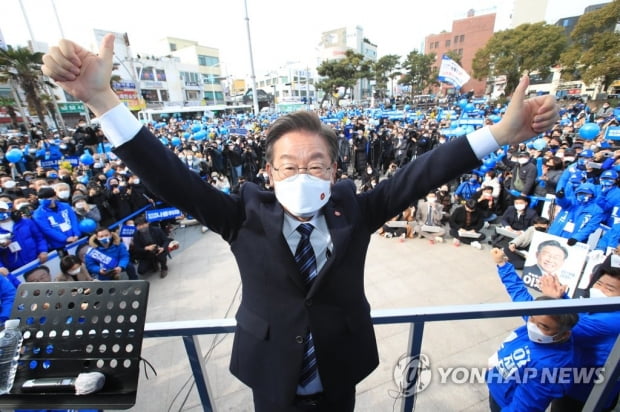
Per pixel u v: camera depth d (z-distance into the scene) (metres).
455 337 3.13
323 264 0.93
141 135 0.83
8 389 0.86
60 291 0.92
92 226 4.88
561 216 4.21
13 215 3.88
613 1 19.73
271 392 0.94
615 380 1.41
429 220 5.78
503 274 2.17
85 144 12.48
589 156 5.46
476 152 0.92
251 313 0.96
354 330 0.95
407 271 4.65
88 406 0.87
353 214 0.97
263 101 54.16
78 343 0.90
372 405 2.45
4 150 13.48
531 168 6.02
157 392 2.73
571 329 1.62
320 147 0.89
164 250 4.96
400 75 49.28
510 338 1.86
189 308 4.12
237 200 1.02
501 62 30.70
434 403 2.43
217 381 2.79
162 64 40.25
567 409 1.80
